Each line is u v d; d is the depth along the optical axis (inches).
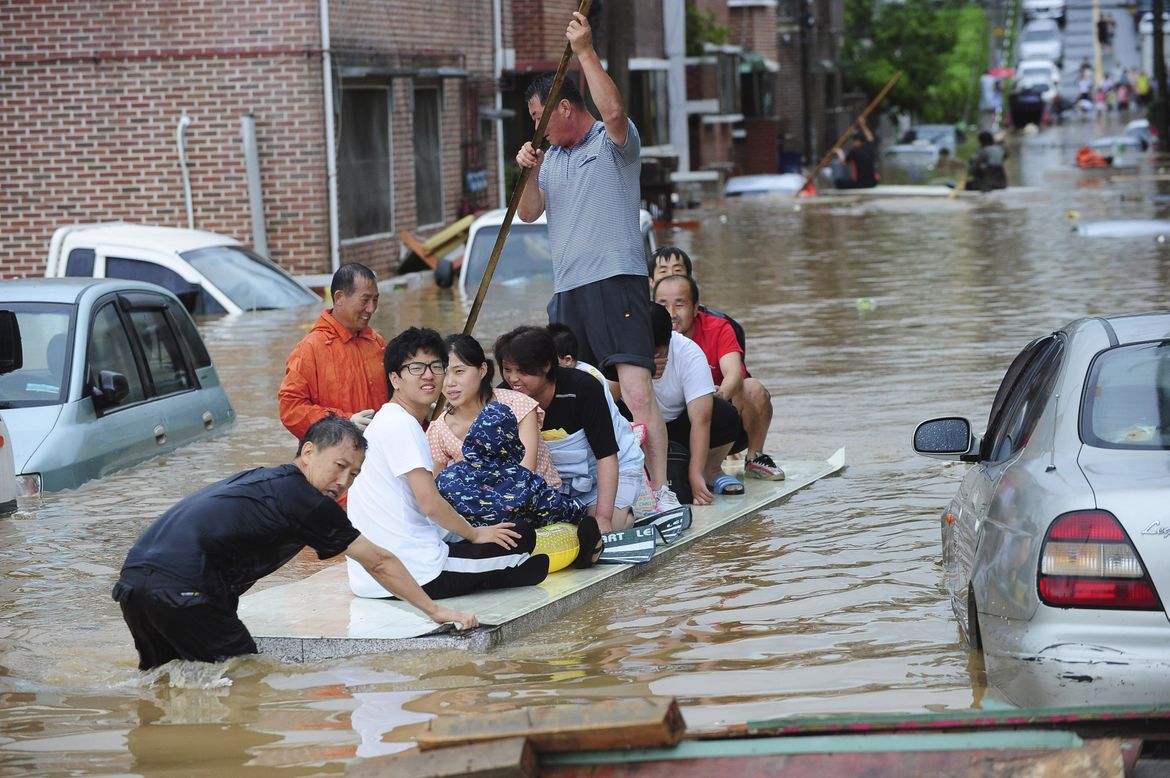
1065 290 2223.2
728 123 6013.8
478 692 679.7
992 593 589.3
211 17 2458.2
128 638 788.0
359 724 640.4
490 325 1887.3
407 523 818.2
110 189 2508.6
